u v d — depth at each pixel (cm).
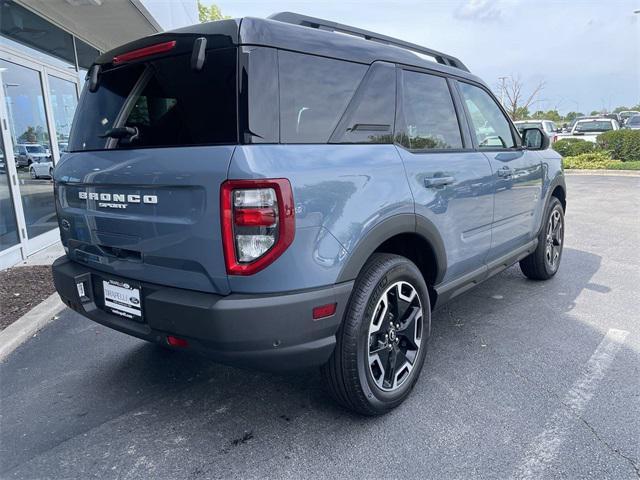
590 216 882
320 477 222
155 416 276
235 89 211
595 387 292
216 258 209
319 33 249
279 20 258
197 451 243
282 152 213
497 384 298
